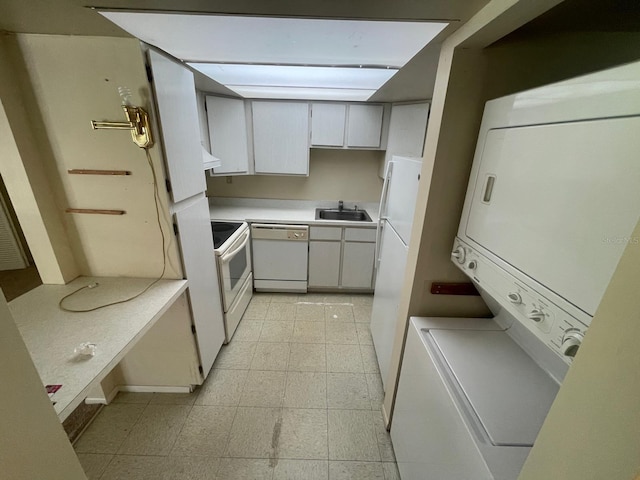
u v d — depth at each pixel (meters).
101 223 1.39
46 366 0.90
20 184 1.22
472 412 0.82
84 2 0.80
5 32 1.07
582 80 0.55
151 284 1.44
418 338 1.18
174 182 1.39
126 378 1.80
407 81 1.81
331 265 3.01
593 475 0.42
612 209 0.49
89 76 1.15
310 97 2.64
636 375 0.36
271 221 2.86
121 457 1.47
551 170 0.63
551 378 0.95
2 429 0.52
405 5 0.79
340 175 3.34
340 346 2.34
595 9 0.79
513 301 0.76
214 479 1.38
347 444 1.57
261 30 1.06
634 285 0.36
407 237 1.48
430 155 1.14
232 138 2.71
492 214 0.88
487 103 0.93
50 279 1.40
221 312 2.16
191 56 1.38
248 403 1.80
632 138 0.45
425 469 1.04
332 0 0.77
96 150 1.26
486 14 0.79
